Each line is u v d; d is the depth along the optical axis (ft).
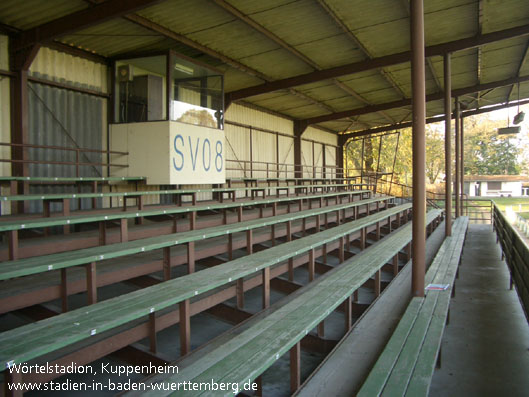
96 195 16.85
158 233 17.57
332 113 46.68
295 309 9.92
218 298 12.94
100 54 24.08
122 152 22.75
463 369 11.17
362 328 11.16
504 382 10.43
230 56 26.91
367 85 37.29
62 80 22.03
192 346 12.96
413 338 9.39
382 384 7.26
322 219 29.01
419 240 13.12
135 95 23.97
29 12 18.19
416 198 13.21
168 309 11.41
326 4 21.11
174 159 23.54
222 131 27.48
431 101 44.80
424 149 13.23
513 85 41.24
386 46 27.43
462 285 20.33
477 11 23.67
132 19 19.79
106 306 8.90
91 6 17.67
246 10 20.84
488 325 14.55
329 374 8.68
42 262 9.70
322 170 55.62
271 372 11.98
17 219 15.37
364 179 73.97
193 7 19.79
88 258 10.43
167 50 23.43
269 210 29.58
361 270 13.75
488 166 153.38
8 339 6.99
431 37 26.84
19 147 19.51
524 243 15.01
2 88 19.26
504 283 20.65
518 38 29.07
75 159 22.67
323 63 29.55
